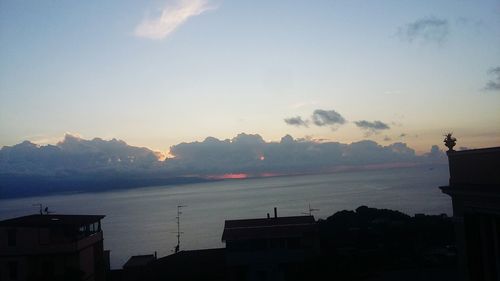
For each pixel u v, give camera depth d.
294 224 35.81
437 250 38.12
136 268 41.66
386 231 45.38
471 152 15.29
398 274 31.59
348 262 34.91
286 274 33.22
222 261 38.53
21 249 34.09
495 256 14.81
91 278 37.25
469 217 15.20
